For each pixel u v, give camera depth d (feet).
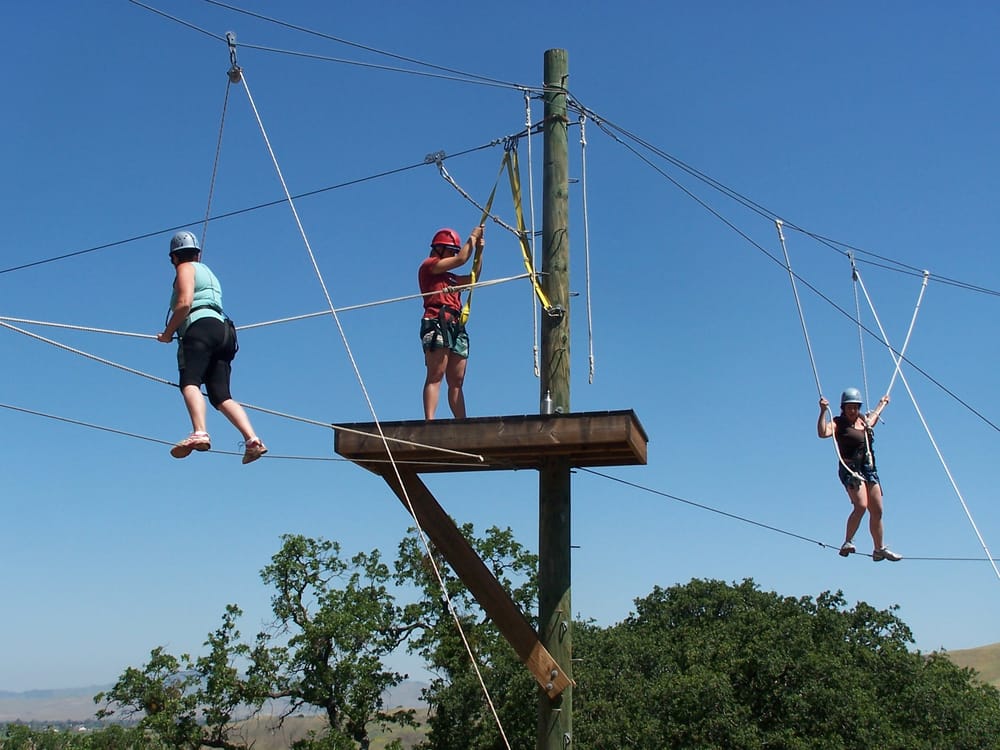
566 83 31.09
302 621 84.28
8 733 95.50
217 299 20.27
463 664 82.53
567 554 27.25
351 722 81.92
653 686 78.33
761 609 98.68
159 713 78.59
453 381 29.35
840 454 30.83
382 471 27.12
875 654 83.71
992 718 79.00
